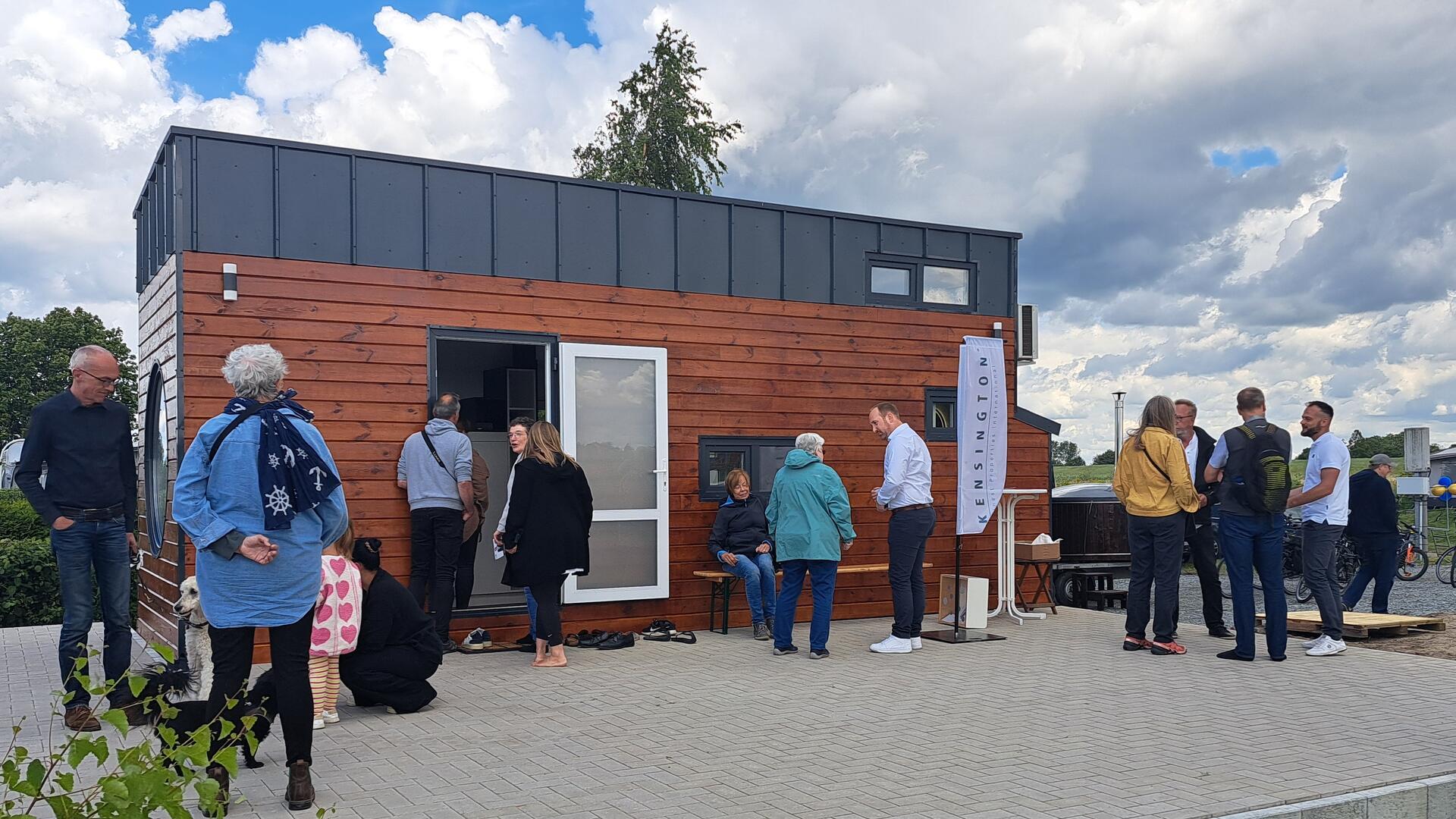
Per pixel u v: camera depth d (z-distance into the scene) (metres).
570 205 8.85
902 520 8.32
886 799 4.47
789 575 8.12
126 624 6.16
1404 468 18.41
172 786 2.70
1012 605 10.19
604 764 5.01
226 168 7.50
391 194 8.10
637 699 6.48
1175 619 8.38
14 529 13.31
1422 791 4.75
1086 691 6.80
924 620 10.05
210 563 4.23
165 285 7.83
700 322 9.41
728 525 9.09
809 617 10.02
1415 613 12.43
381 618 5.98
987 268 11.05
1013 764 5.04
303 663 4.34
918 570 8.57
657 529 9.13
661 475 9.15
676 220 9.34
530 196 8.67
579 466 8.12
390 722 5.84
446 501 7.91
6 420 42.06
